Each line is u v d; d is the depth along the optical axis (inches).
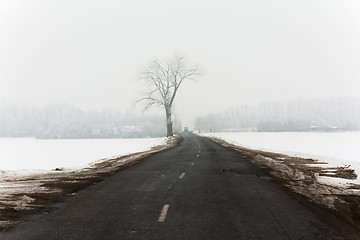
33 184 486.9
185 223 273.3
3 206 339.0
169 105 2472.9
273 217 291.1
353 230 251.3
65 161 970.7
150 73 2377.0
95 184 490.3
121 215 302.5
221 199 372.2
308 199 368.5
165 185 476.7
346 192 408.2
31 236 241.3
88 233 247.8
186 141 2210.9
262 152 1164.5
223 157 963.3
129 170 669.3
